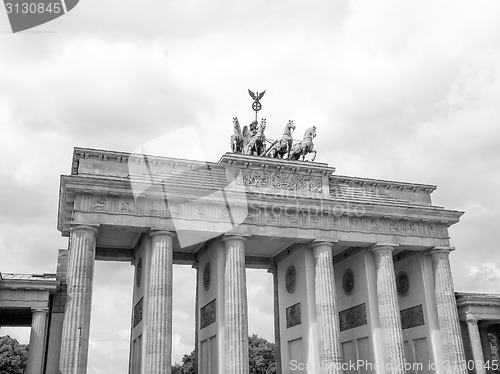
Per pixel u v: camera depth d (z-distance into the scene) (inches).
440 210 3558.1
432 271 3592.5
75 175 2957.7
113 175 3102.9
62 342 2605.8
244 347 2908.5
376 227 3435.0
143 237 3157.0
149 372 2711.6
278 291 3794.3
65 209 3075.8
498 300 3651.6
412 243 3489.2
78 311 2657.5
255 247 3612.2
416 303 3634.4
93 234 2847.0
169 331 2807.6
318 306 3181.6
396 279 3880.4
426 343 3494.1
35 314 2699.3
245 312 2979.8
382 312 3304.6
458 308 3681.1
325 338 3088.1
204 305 3363.7
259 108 3757.4
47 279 2829.7
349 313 3636.8
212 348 3132.4
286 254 3673.7
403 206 3474.4
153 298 2834.6
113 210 2906.0
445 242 3582.7
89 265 2773.1
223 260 3139.8
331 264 3253.0
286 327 3587.6
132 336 3292.3
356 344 3513.8
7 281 2691.9
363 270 3508.9
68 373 2541.8
